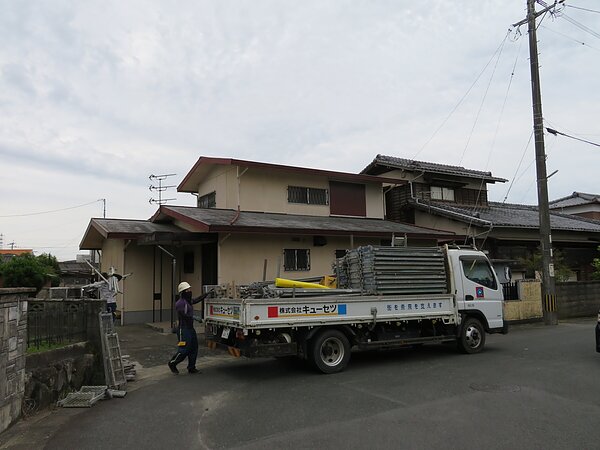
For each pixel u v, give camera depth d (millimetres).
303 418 5613
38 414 6039
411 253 9758
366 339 9078
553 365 8547
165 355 10273
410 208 23219
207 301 9438
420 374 8016
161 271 16562
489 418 5418
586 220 27656
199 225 13203
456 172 23859
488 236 20750
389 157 24391
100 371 7555
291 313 8094
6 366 5328
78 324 7602
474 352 10172
